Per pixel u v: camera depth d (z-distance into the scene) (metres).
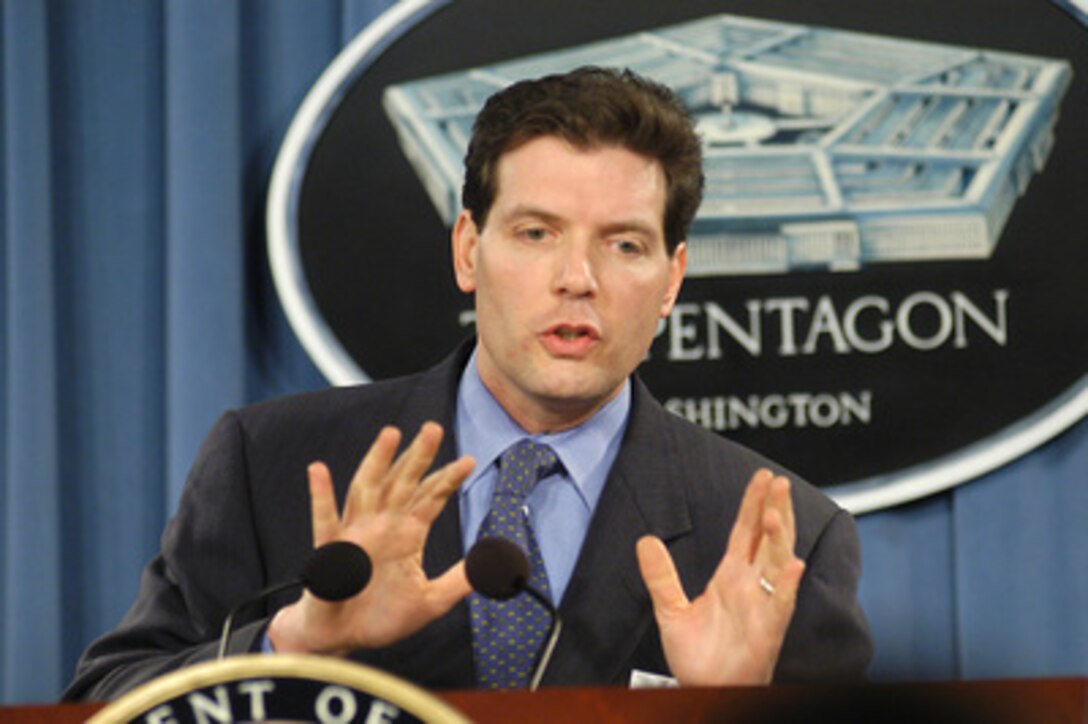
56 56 9.27
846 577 5.55
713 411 8.65
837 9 8.87
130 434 9.09
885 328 8.64
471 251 5.78
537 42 8.92
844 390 8.62
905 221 8.70
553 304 5.20
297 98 9.18
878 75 8.81
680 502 5.53
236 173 9.01
